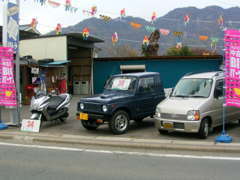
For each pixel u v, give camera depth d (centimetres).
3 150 759
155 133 955
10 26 1030
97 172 578
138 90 1013
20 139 893
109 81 1099
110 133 964
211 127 892
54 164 633
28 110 1454
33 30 2027
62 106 1109
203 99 884
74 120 1210
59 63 1914
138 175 559
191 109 833
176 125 852
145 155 703
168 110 868
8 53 1008
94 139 849
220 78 966
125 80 1050
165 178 541
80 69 2509
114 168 603
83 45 2372
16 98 1027
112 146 791
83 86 2494
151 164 629
